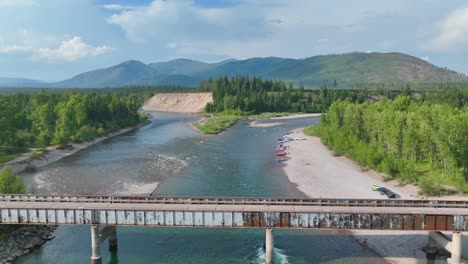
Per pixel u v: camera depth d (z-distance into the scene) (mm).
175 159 122875
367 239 58781
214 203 55344
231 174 101875
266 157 124000
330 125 153875
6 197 58062
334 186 86188
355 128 122562
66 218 52406
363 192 80438
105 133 177750
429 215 49562
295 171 102625
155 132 195625
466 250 53656
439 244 54812
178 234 63000
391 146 102000
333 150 126938
